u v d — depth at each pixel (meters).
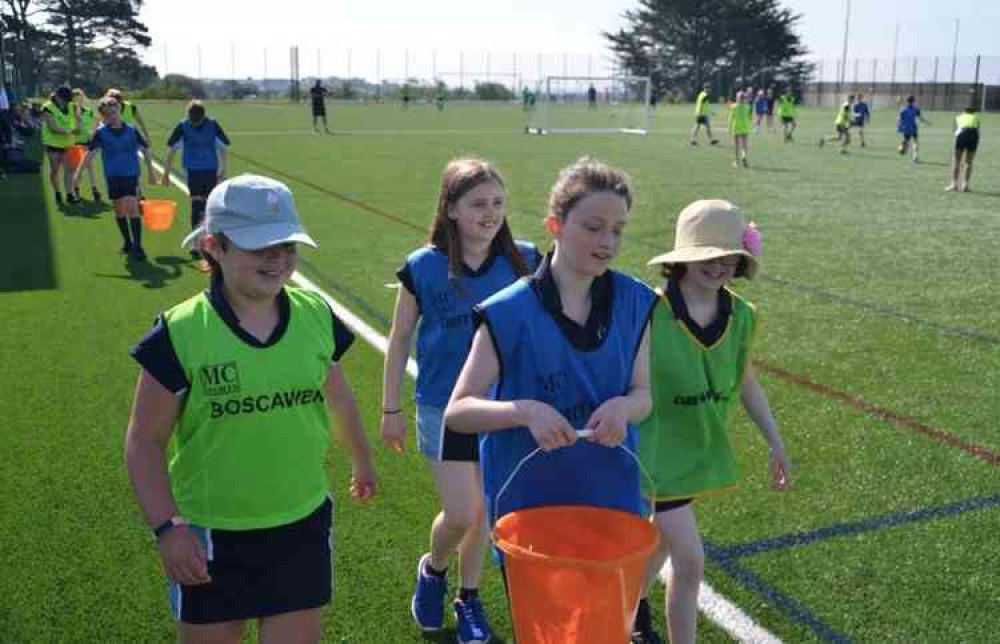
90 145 9.70
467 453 3.13
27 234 11.37
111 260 9.84
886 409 5.68
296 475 2.44
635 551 2.18
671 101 75.12
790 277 9.55
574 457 2.49
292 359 2.40
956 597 3.55
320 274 9.19
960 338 7.28
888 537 4.04
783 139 32.06
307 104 61.19
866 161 23.55
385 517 4.20
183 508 2.41
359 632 3.30
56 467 4.68
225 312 2.36
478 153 24.00
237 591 2.40
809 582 3.65
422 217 12.95
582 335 2.44
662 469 3.00
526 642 2.16
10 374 6.14
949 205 15.17
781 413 5.61
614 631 2.11
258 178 2.39
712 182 18.33
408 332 3.27
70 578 3.65
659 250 10.81
